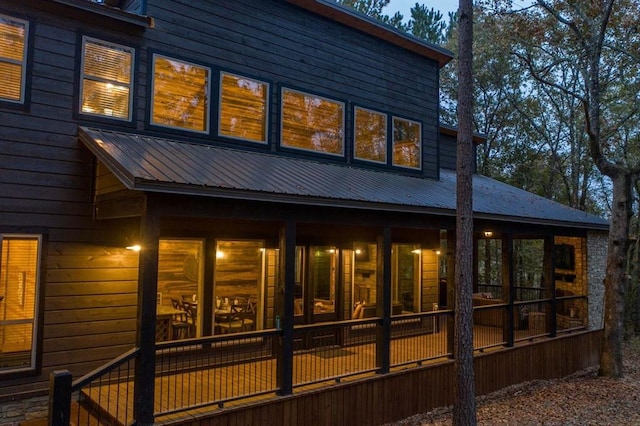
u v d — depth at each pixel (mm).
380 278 8398
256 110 9406
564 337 12227
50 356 6863
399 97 12102
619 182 12359
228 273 8891
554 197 24969
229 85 9031
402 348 9969
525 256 24672
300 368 8250
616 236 12359
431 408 8758
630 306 19469
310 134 10250
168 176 5918
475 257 16609
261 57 9523
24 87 6859
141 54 8008
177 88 8383
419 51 12523
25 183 6797
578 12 12398
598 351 13516
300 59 10156
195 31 8648
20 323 6711
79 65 7359
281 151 9711
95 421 6207
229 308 8844
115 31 7762
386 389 8109
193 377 7754
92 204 7340
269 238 9461
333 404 7387
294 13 10117
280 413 6785
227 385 7223
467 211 7008
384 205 8180
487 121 25438
